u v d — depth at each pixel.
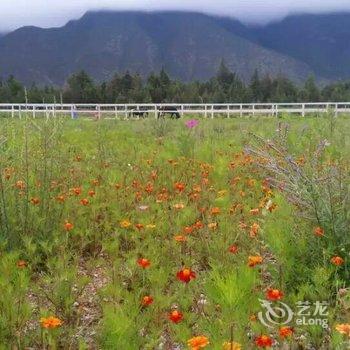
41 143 7.67
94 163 11.67
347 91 79.69
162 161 11.85
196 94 73.50
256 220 7.00
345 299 4.52
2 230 6.38
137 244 6.40
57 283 5.04
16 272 5.17
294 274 5.13
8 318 4.41
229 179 10.09
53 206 7.08
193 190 8.58
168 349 4.36
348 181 5.61
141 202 8.23
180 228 6.97
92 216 7.46
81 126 21.97
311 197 5.47
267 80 87.88
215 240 6.28
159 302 4.69
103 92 73.94
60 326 4.51
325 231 5.39
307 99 79.06
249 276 4.49
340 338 3.93
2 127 7.75
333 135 12.48
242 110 34.38
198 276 5.66
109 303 4.81
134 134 18.92
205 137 16.92
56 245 6.29
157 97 74.31
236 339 3.94
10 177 7.04
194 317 4.59
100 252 6.70
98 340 4.38
